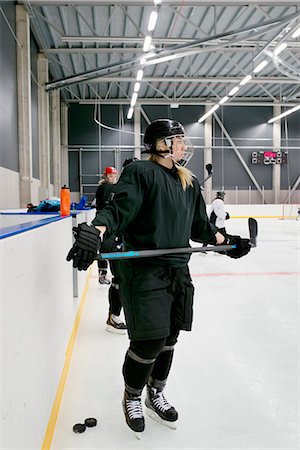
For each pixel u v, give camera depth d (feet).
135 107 59.88
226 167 61.98
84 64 46.24
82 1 30.37
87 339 9.68
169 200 5.26
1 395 3.06
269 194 62.80
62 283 7.19
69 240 8.48
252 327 10.55
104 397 6.80
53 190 51.03
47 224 5.49
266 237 35.37
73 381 7.40
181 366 8.09
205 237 6.21
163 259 5.23
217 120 61.57
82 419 6.09
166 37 38.29
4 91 27.25
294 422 6.07
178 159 5.49
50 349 5.62
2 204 26.32
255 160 61.72
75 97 58.03
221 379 7.50
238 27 36.58
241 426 5.93
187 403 6.60
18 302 3.71
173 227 5.31
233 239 6.22
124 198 4.99
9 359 3.34
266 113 62.44
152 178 5.17
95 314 11.89
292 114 63.26
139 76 37.52
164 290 5.20
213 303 12.97
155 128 5.44
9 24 28.91
